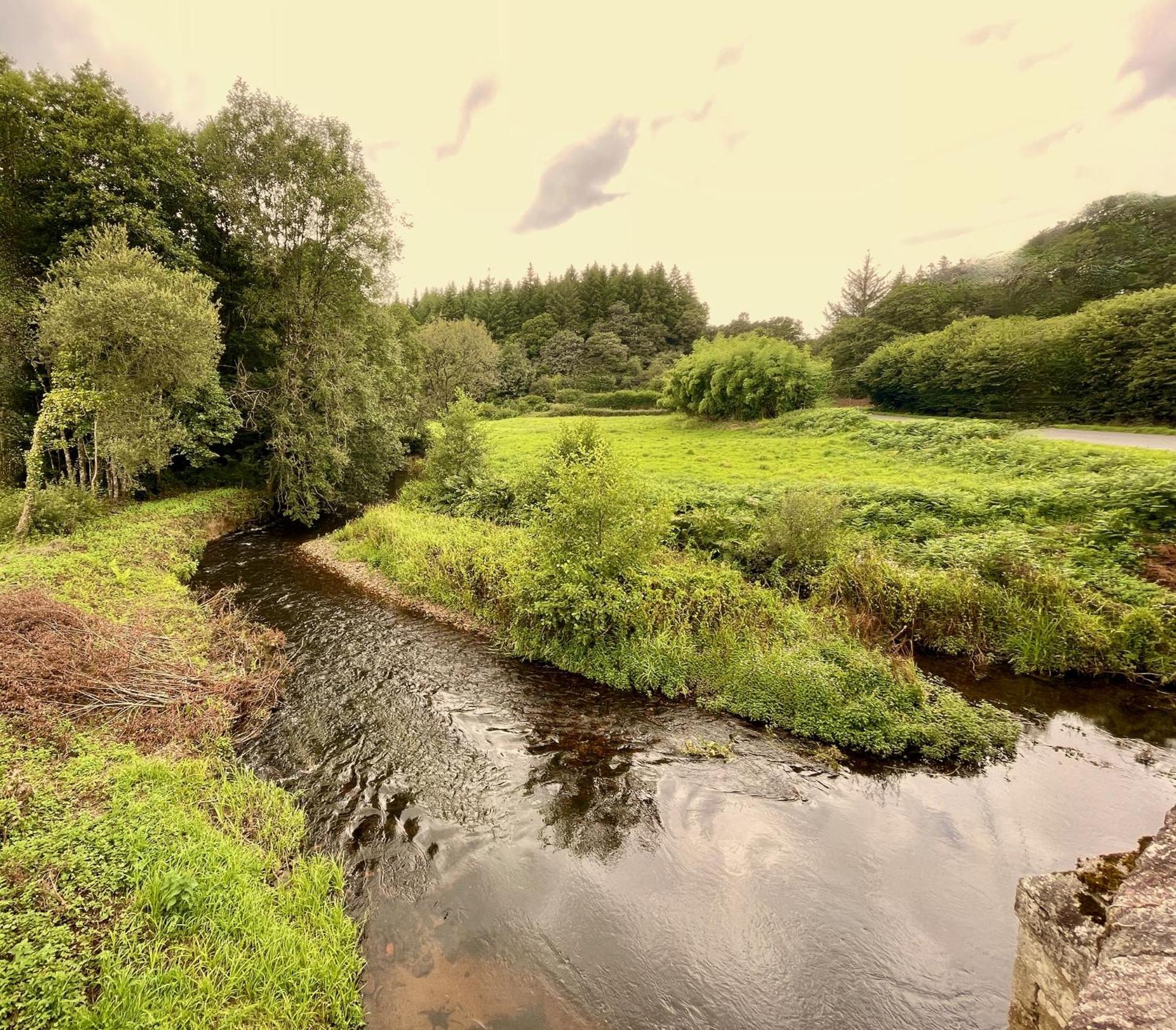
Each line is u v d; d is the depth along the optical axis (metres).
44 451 17.17
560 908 5.23
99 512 16.17
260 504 22.30
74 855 4.53
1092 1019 2.15
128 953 3.92
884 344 47.19
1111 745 7.58
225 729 7.70
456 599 12.87
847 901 5.30
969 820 6.30
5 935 3.72
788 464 23.88
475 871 5.62
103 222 16.66
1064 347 27.45
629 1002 4.43
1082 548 11.03
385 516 18.30
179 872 4.62
